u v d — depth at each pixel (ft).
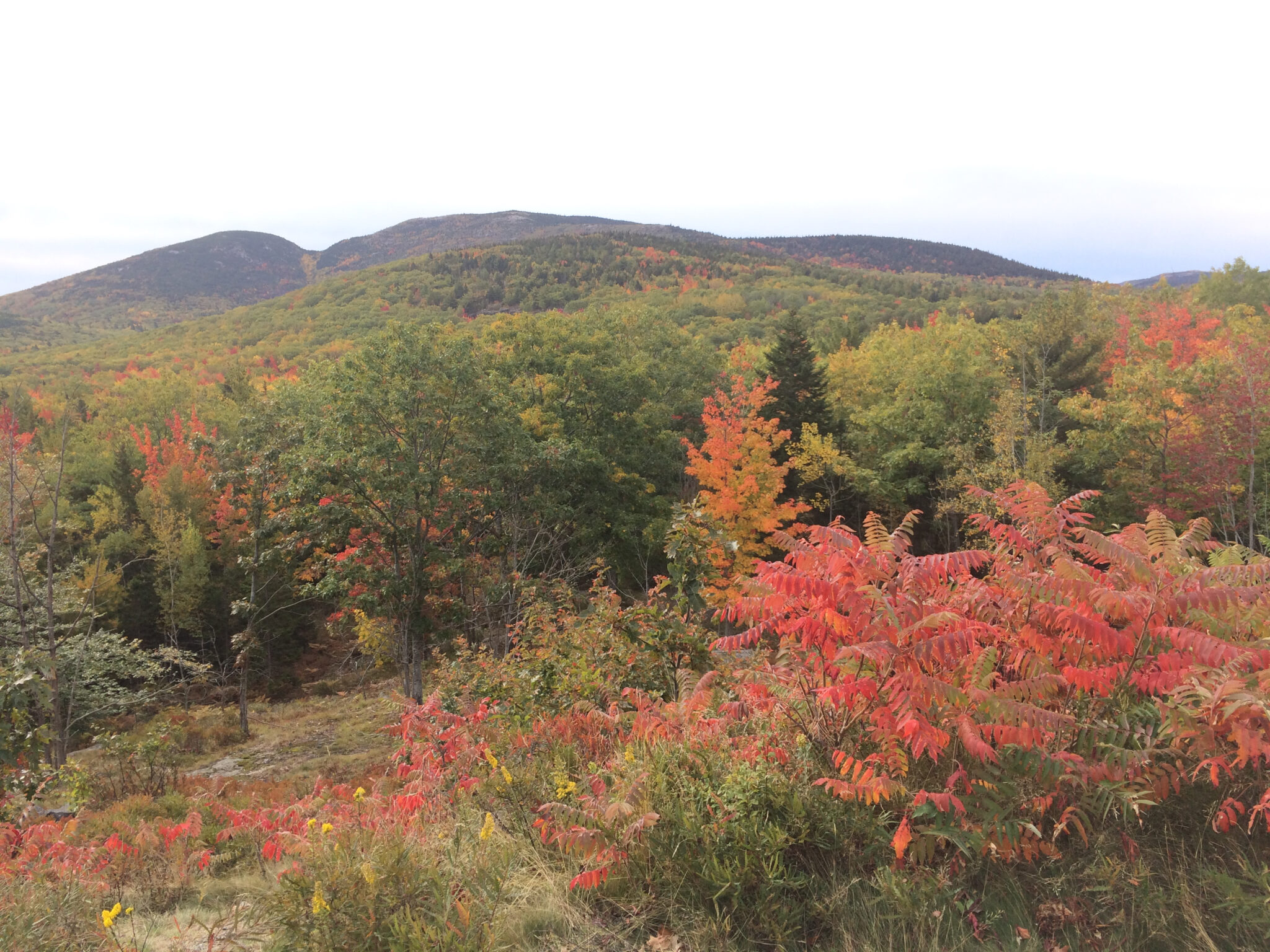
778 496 109.91
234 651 120.26
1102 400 95.04
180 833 17.44
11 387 389.60
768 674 14.19
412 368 72.18
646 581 95.14
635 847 10.98
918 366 120.98
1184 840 9.62
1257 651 9.78
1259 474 81.82
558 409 99.55
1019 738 9.64
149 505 141.18
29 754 24.41
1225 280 279.08
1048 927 8.71
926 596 12.12
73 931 11.39
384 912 9.63
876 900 9.26
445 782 16.30
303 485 68.54
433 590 73.41
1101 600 10.47
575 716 18.67
